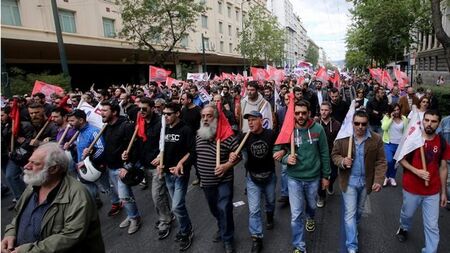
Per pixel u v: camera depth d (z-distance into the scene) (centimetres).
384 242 431
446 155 362
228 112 745
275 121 661
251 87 612
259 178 412
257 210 417
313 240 443
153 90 1141
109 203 616
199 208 568
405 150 374
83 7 2117
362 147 388
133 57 2580
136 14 2111
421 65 4084
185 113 675
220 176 391
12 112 598
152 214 554
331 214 520
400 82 1194
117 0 2222
